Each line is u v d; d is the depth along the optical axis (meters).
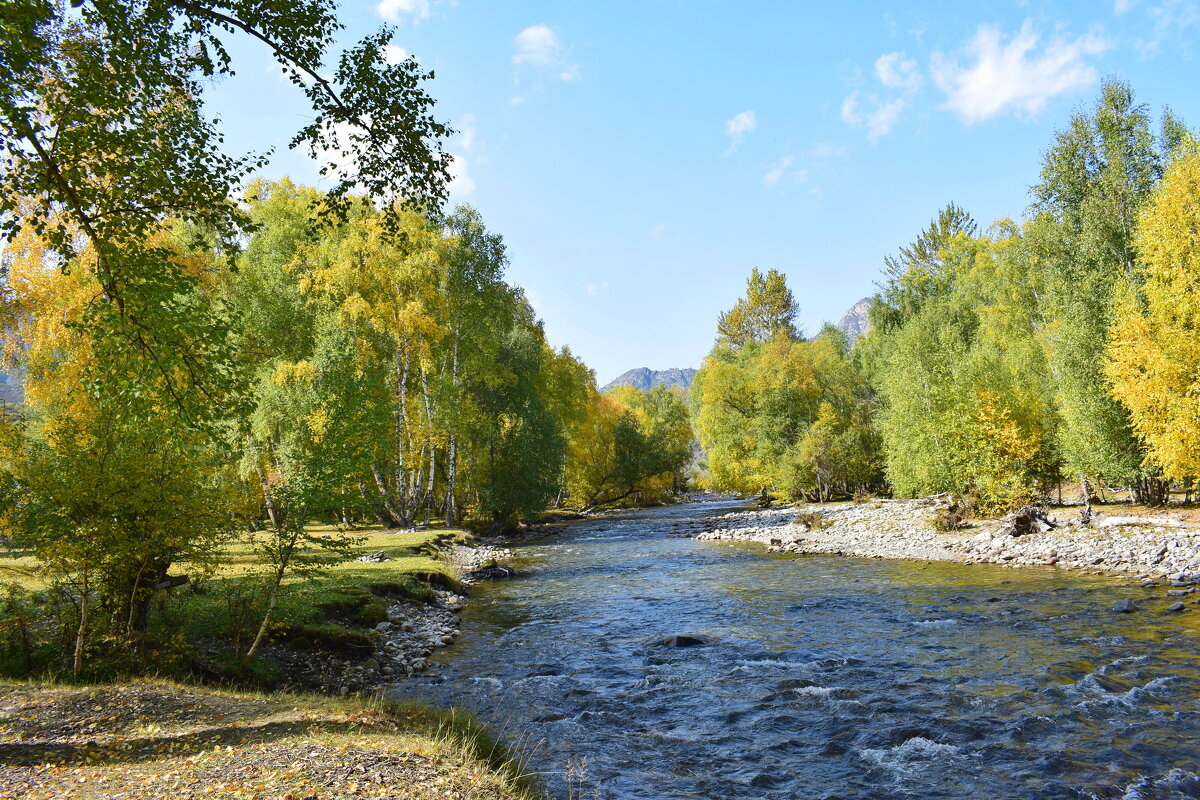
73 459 11.20
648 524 50.81
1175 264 21.88
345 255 35.38
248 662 12.32
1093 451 27.33
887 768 8.60
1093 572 20.20
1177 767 8.06
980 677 11.81
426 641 16.36
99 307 10.32
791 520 42.78
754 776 8.53
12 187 9.33
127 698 9.32
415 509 38.84
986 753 8.84
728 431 60.84
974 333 50.78
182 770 6.64
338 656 14.31
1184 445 20.75
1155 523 23.27
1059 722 9.62
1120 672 11.49
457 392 38.09
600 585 24.55
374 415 13.91
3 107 8.57
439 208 12.52
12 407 16.97
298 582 16.72
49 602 11.95
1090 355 27.69
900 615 17.00
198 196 10.72
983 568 22.81
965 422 30.72
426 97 11.44
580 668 13.98
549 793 7.90
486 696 12.23
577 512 65.69
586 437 64.44
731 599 20.72
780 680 12.46
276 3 9.77
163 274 10.55
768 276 91.56
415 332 36.47
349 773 6.71
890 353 55.34
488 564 28.12
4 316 21.05
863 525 34.91
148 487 11.49
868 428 54.66
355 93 10.95
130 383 10.62
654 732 10.22
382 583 20.28
